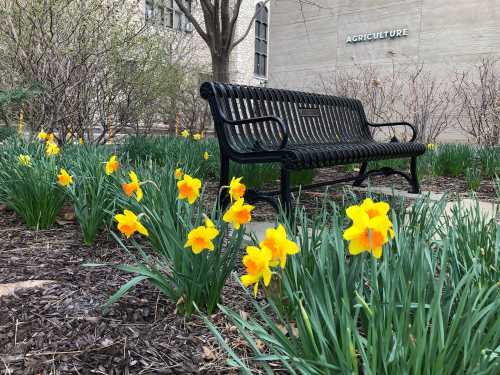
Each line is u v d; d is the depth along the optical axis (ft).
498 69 29.71
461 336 3.91
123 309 6.61
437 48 31.99
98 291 7.18
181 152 18.72
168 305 6.84
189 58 37.29
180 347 5.75
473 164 21.43
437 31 31.91
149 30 25.49
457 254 6.49
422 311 3.86
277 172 18.28
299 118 15.49
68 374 5.14
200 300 6.61
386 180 20.10
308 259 6.09
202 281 6.35
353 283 5.31
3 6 18.37
